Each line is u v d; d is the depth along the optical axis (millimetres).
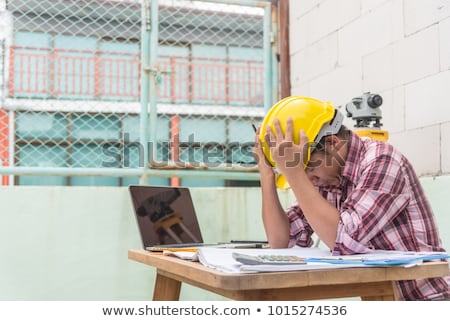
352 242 1074
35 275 2291
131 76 3312
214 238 2521
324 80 2705
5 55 2818
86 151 3283
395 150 1228
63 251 2332
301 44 2926
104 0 2994
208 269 914
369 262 917
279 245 1458
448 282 1207
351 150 1239
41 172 2342
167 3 3316
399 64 2164
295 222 1495
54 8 3037
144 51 2562
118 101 3258
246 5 2838
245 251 1125
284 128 1166
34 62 3361
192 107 3311
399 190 1154
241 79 3686
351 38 2492
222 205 2551
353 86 2475
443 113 1914
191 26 3535
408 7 2111
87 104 3230
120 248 2400
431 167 1980
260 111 3318
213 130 3295
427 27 2000
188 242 2070
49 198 2332
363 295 987
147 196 2010
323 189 1381
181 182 4336
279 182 1479
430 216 1223
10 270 2268
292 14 3018
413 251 1169
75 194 2367
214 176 2602
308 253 1145
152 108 2547
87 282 2352
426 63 2006
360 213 1093
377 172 1152
